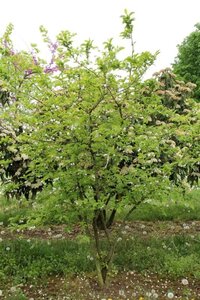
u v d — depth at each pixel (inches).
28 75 195.3
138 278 196.9
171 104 263.7
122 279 195.2
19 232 270.7
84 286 186.2
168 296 176.6
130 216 301.0
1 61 183.0
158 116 251.4
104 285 185.5
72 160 173.2
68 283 188.7
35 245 224.2
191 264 203.9
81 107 165.2
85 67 165.8
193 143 209.5
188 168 257.3
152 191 183.3
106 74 161.8
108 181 180.9
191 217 304.8
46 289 186.1
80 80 159.9
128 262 210.5
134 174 181.9
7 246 227.0
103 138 169.9
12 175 251.9
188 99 274.5
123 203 181.3
